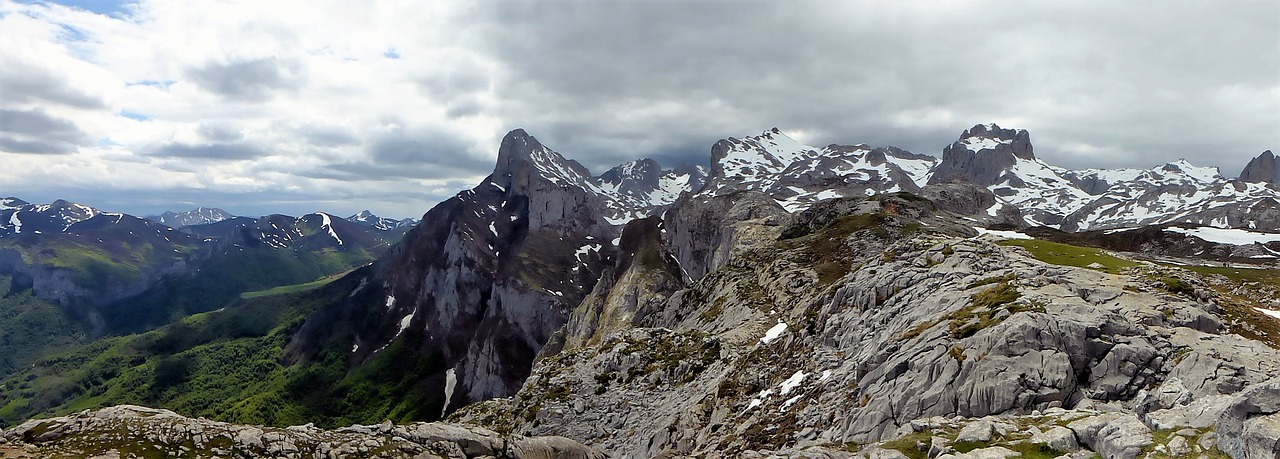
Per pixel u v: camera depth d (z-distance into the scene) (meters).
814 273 91.69
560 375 74.19
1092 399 33.28
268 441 31.00
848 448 36.69
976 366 36.31
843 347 55.53
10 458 26.33
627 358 73.31
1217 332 39.84
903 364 41.47
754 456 35.44
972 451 26.88
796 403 48.66
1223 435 22.66
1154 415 27.33
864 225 116.25
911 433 32.44
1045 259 71.62
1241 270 72.12
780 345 65.00
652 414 63.81
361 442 33.16
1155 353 34.69
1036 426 29.27
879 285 61.31
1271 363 31.95
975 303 46.12
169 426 30.28
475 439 36.59
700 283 118.69
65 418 30.34
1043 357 35.44
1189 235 117.38
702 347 72.56
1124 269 62.16
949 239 76.31
